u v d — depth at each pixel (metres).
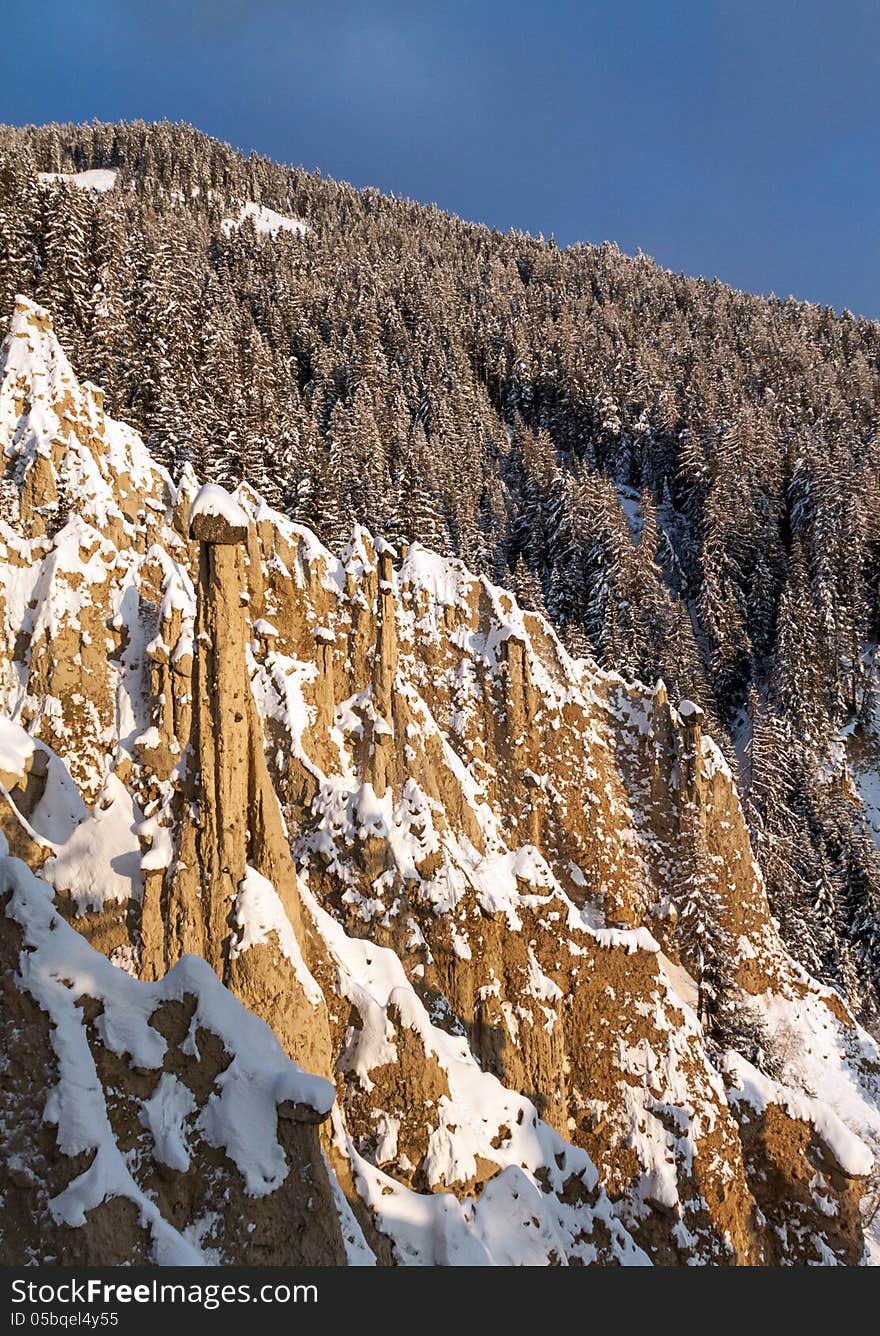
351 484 78.81
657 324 171.25
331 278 160.62
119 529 29.66
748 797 60.88
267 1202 11.88
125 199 161.00
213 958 18.83
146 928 18.94
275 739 28.89
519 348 142.62
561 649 45.09
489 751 39.94
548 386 137.75
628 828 42.44
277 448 74.81
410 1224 15.48
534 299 170.62
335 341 132.88
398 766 32.34
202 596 20.09
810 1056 40.56
